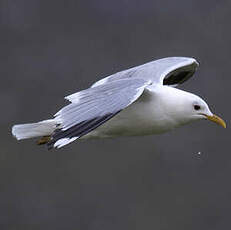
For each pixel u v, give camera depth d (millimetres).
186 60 10430
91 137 9867
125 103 8289
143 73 10148
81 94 8523
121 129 9766
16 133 9891
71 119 8164
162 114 9742
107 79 10227
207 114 9930
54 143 7996
